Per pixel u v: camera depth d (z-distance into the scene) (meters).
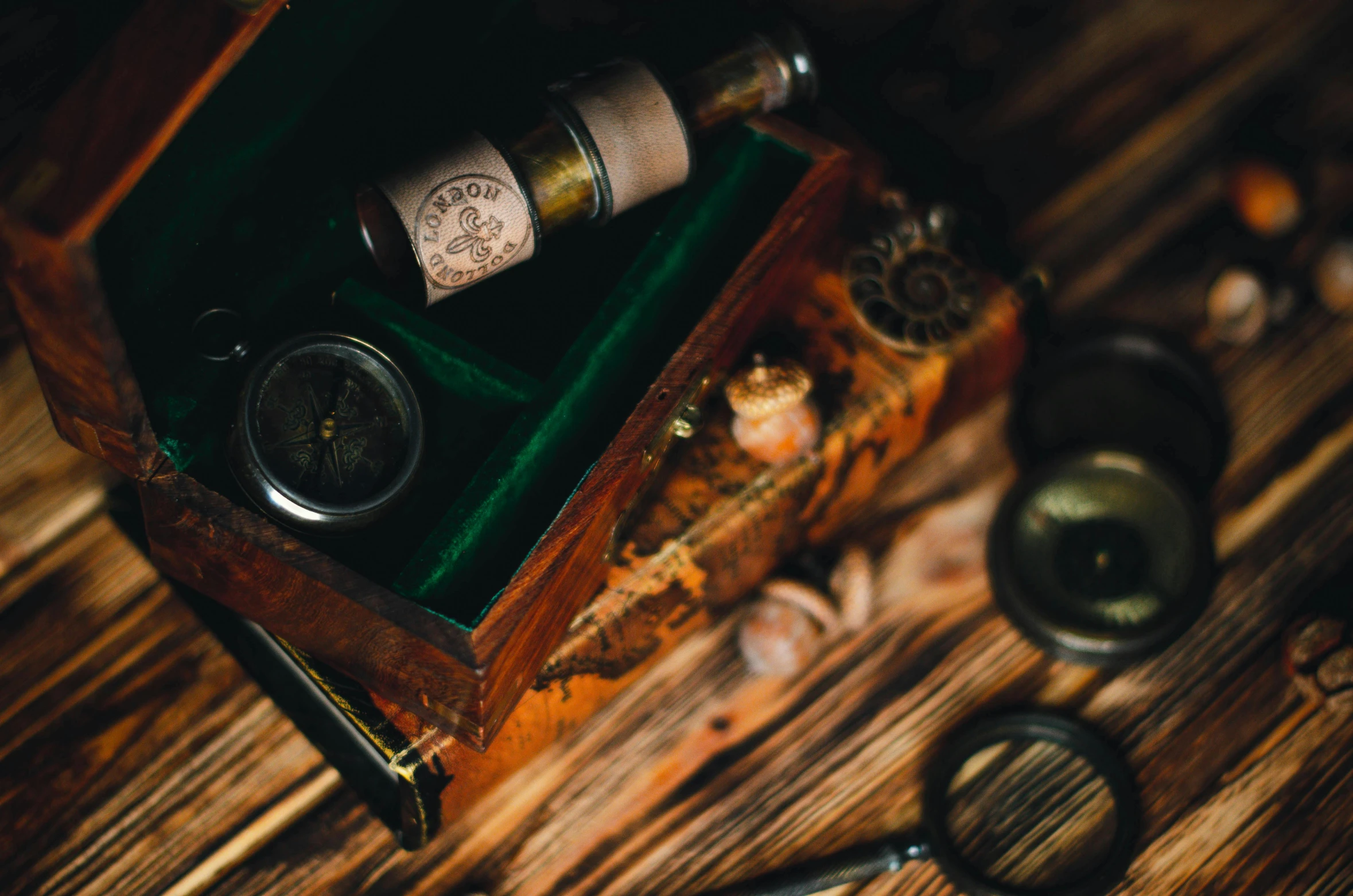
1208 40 0.67
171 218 0.49
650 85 0.52
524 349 0.55
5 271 0.45
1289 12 0.68
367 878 0.54
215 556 0.48
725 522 0.54
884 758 0.56
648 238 0.56
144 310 0.50
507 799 0.55
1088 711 0.56
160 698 0.56
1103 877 0.53
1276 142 0.65
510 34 0.56
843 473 0.56
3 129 0.49
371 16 0.52
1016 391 0.60
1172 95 0.66
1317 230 0.63
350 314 0.53
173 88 0.45
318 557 0.48
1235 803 0.55
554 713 0.54
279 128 0.51
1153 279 0.63
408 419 0.52
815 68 0.55
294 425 0.51
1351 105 0.66
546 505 0.52
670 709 0.56
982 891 0.53
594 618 0.53
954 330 0.56
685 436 0.52
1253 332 0.61
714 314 0.52
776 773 0.56
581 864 0.55
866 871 0.54
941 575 0.58
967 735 0.55
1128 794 0.54
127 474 0.49
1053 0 0.67
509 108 0.56
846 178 0.55
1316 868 0.54
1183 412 0.59
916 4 0.65
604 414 0.52
